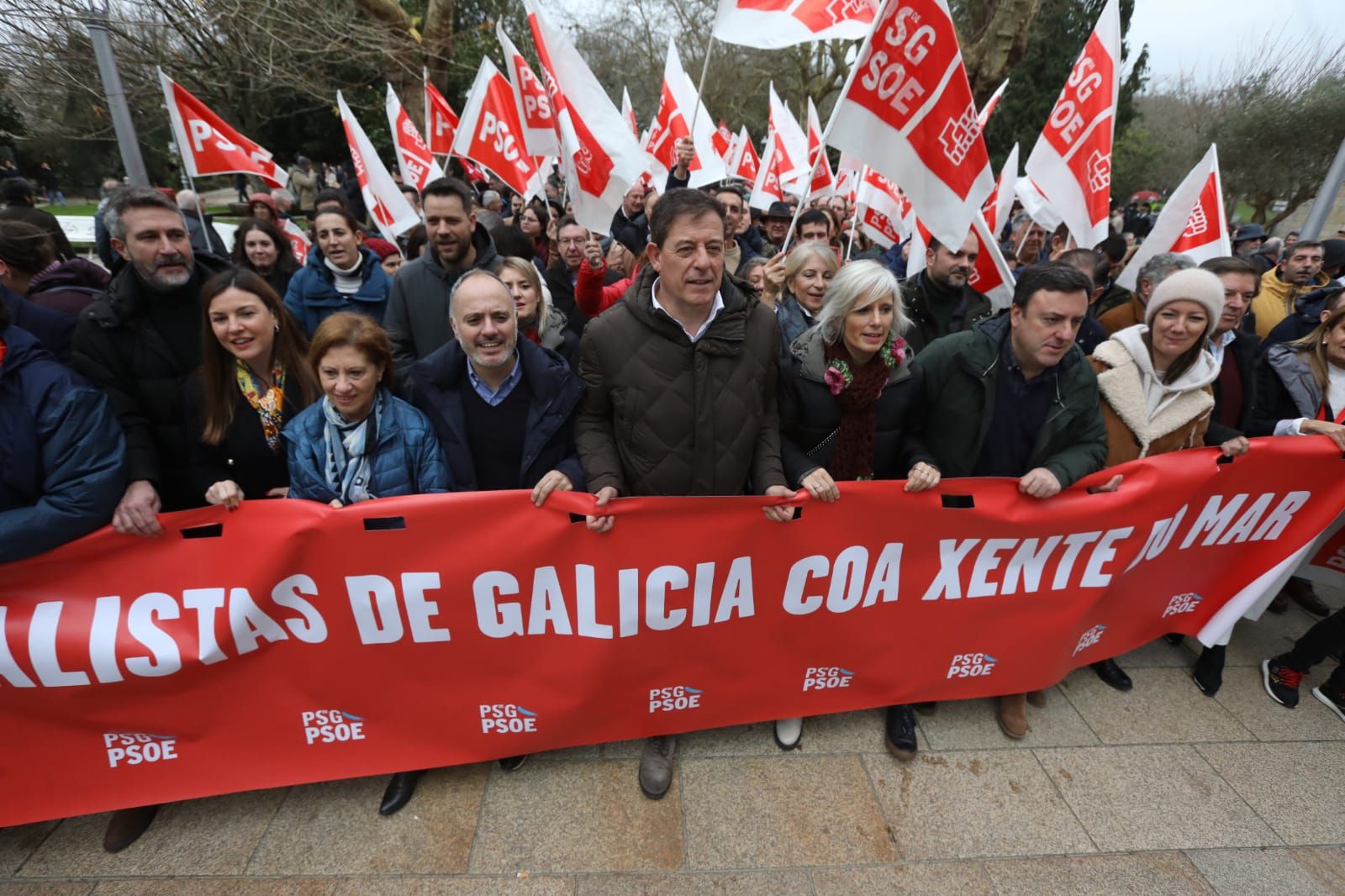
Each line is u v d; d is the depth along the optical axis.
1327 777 2.40
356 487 2.04
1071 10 20.70
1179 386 2.46
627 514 2.02
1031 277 2.12
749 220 4.86
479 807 2.17
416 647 2.08
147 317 2.22
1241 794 2.32
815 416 2.30
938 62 2.34
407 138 6.44
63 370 1.85
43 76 8.46
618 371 2.08
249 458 2.21
